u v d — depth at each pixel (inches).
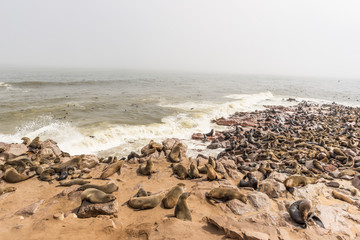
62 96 1157.7
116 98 1203.9
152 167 349.1
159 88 1820.9
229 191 250.5
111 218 221.0
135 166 398.6
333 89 2780.5
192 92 1679.4
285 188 279.4
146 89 1701.5
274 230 185.3
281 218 205.6
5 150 415.2
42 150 448.8
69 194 262.7
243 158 479.2
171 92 1600.6
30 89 1321.4
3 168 335.6
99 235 190.2
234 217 219.9
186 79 3157.0
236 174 351.6
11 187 281.1
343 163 431.5
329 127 762.2
